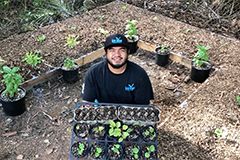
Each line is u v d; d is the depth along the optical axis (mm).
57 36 5754
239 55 5328
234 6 6609
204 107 4188
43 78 4820
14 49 5379
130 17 6355
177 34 5863
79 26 6047
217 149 3600
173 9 6734
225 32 6098
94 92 3385
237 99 4262
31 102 4562
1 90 4438
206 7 6742
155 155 3064
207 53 5355
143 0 6980
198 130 3832
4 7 6656
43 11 6582
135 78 3301
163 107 4520
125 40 3080
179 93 4812
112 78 3295
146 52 5688
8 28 6188
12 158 3791
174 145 3613
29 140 4023
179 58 5289
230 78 4766
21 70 4930
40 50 5379
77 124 3191
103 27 6023
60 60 5176
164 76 5156
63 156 3836
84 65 5289
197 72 4918
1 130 4133
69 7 6812
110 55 3105
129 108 3264
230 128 3877
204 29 6086
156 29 5992
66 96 4703
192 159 3465
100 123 3178
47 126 4219
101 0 7109
